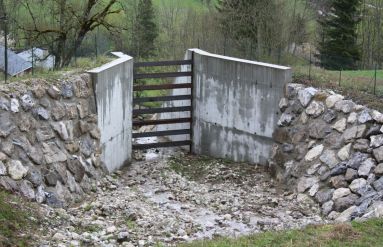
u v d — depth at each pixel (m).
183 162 22.45
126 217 14.98
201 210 16.77
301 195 17.92
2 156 14.06
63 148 16.66
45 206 14.25
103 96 19.31
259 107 21.08
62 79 17.77
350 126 17.64
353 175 16.66
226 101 22.30
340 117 18.14
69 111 17.41
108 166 19.83
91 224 13.90
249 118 21.48
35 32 28.11
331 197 16.81
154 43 42.44
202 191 18.89
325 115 18.61
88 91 18.61
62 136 16.77
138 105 29.20
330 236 11.90
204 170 21.41
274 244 11.67
